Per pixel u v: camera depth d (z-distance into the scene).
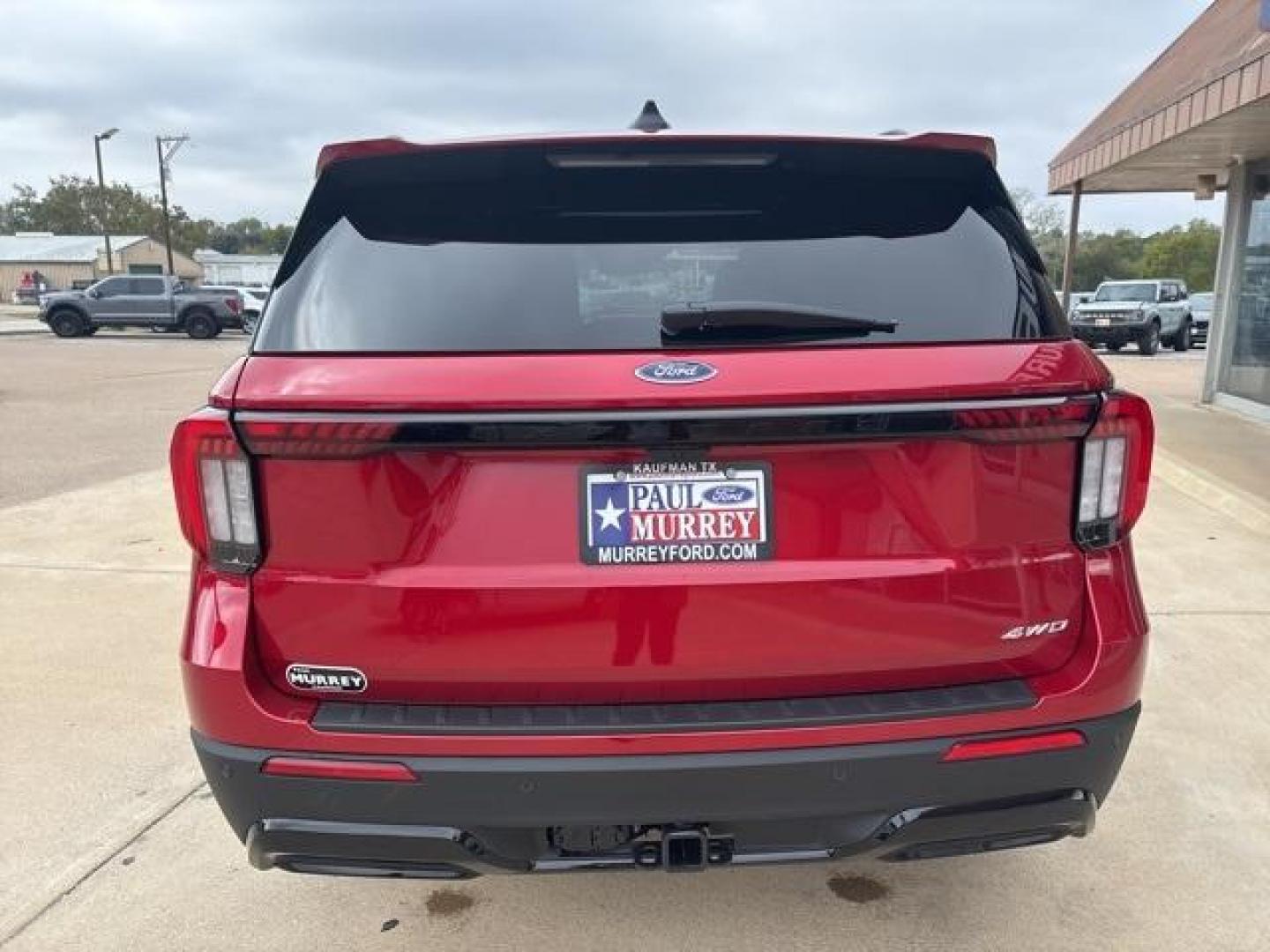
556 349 1.93
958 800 1.96
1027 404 1.88
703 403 1.80
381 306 2.04
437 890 2.70
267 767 1.91
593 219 2.21
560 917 2.58
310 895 2.69
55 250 71.62
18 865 2.82
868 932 2.51
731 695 1.94
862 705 1.92
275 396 1.84
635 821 1.91
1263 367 10.56
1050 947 2.45
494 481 1.86
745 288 2.10
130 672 4.16
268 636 1.93
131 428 11.33
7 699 3.89
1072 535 1.98
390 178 2.27
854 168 2.31
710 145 2.26
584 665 1.89
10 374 18.38
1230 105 7.12
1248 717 3.64
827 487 1.89
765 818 1.92
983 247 2.18
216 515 1.91
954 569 1.92
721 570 1.88
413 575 1.88
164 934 2.53
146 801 3.16
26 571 5.58
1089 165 11.01
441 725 1.88
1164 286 25.19
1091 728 1.98
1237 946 2.44
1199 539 5.98
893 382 1.84
